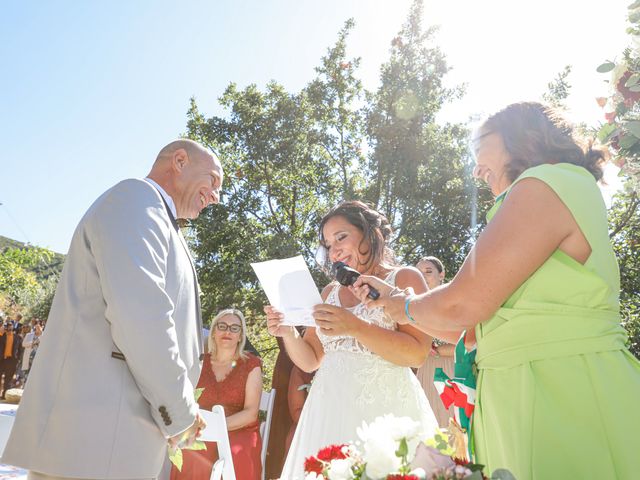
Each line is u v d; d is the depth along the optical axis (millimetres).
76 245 2084
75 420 1869
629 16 2006
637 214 13289
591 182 1585
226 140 18219
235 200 17531
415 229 14906
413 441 1496
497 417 1495
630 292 13008
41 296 31828
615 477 1343
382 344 2480
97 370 1929
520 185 1536
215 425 3230
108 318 1900
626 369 1434
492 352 1549
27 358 17969
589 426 1389
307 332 3131
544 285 1497
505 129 1737
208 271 16562
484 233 1534
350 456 1419
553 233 1478
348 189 17484
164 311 1924
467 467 1262
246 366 4770
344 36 18766
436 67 17469
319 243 2986
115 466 1864
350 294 2840
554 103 1849
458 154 16359
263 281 2629
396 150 16938
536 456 1380
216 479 3115
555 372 1439
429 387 4473
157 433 1980
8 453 1906
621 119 1976
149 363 1872
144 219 2016
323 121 18484
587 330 1450
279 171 17984
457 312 1548
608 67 2012
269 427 4578
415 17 17625
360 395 2496
